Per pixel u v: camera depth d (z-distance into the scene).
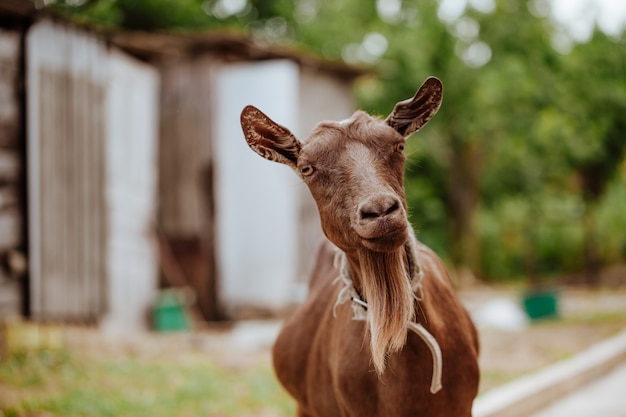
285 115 12.95
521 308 13.16
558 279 24.19
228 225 13.25
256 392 6.94
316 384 3.52
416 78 21.16
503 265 26.58
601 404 6.94
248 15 20.73
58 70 9.58
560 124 22.58
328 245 4.21
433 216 24.80
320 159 2.83
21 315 9.00
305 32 20.61
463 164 24.23
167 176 13.09
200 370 7.78
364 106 21.81
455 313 3.29
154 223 11.53
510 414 6.32
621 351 9.11
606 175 24.11
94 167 10.05
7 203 8.95
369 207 2.55
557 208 25.70
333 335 3.34
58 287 9.39
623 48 21.73
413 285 2.97
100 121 10.20
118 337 9.45
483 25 21.11
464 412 3.15
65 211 9.57
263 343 9.62
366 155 2.80
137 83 11.10
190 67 13.00
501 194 26.50
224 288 13.16
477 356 3.49
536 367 8.59
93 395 6.55
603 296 18.09
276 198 13.02
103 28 10.21
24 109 9.19
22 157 9.16
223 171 13.19
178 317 11.08
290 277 12.95
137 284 11.02
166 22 17.30
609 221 27.16
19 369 7.25
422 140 22.83
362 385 3.08
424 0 21.23
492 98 20.91
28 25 9.21
